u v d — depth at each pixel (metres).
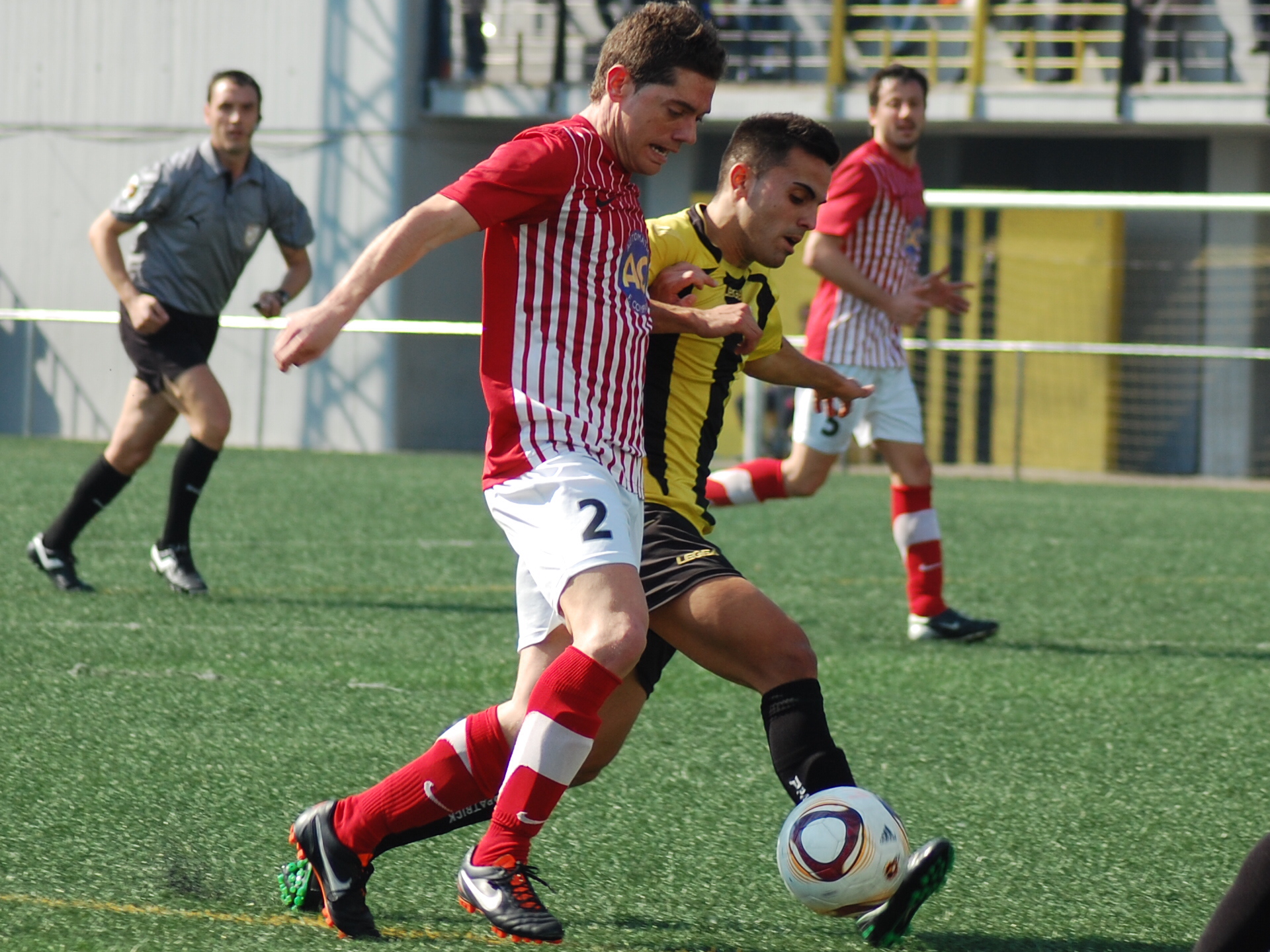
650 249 10.24
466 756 9.41
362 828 9.33
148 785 12.82
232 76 21.56
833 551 30.38
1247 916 7.24
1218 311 60.38
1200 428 60.12
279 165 63.84
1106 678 18.52
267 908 9.87
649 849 11.45
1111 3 61.28
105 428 66.50
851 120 60.75
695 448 10.86
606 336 9.47
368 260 8.66
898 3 63.50
